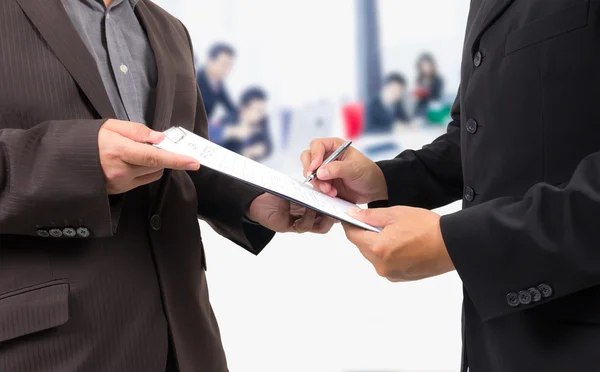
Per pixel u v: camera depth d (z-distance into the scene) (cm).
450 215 90
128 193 96
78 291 88
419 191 133
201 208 127
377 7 456
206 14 461
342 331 254
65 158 80
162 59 106
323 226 125
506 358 96
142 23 109
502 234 85
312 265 315
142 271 96
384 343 244
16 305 83
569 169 90
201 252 113
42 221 83
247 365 231
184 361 102
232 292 288
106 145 81
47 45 88
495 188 97
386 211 95
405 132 461
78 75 89
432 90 456
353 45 460
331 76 462
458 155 135
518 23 95
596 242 80
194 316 106
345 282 295
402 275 93
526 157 93
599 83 87
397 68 459
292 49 461
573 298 89
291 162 461
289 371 226
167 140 86
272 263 319
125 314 92
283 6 459
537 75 92
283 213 120
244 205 121
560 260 82
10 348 83
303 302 278
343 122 463
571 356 88
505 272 85
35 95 86
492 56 98
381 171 129
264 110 461
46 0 90
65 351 86
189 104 111
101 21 100
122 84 100
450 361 230
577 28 88
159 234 100
